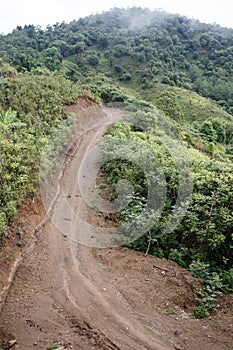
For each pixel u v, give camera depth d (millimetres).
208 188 9570
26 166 11273
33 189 10500
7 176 9781
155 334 5648
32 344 5199
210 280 7172
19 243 8094
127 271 7688
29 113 16391
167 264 8062
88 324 5734
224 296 6926
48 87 21219
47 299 6391
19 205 9383
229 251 8195
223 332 5844
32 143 13352
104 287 6934
